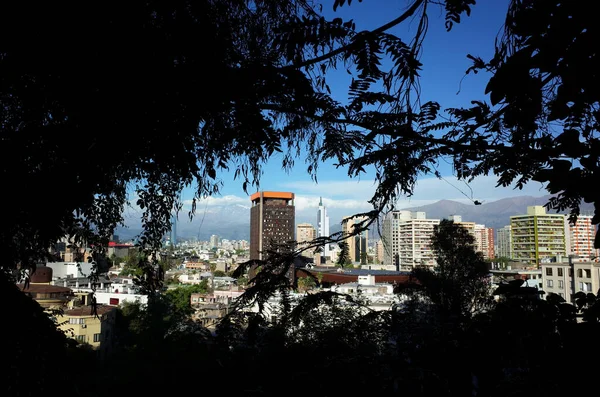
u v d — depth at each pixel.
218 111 1.78
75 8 1.50
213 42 1.81
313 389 2.19
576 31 0.98
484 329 1.61
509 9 1.38
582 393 1.32
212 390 2.69
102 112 1.59
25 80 1.66
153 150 1.73
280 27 1.68
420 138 1.85
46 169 1.66
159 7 1.69
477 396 1.60
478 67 1.51
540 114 1.33
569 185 1.08
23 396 2.00
